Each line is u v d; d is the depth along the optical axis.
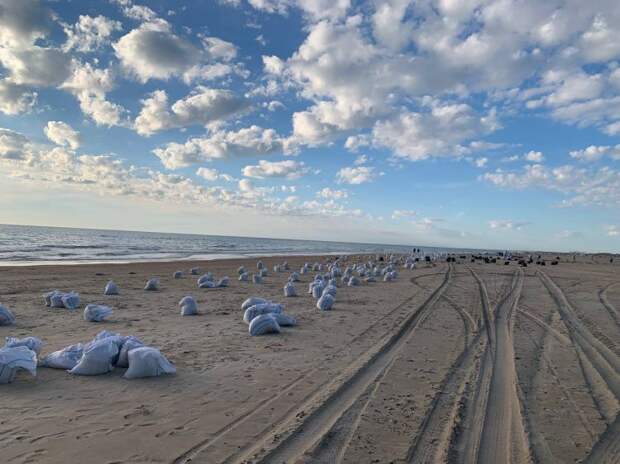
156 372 5.80
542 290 17.09
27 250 35.31
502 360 7.03
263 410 4.74
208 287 16.41
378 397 5.24
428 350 7.60
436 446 3.98
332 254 59.78
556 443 4.10
